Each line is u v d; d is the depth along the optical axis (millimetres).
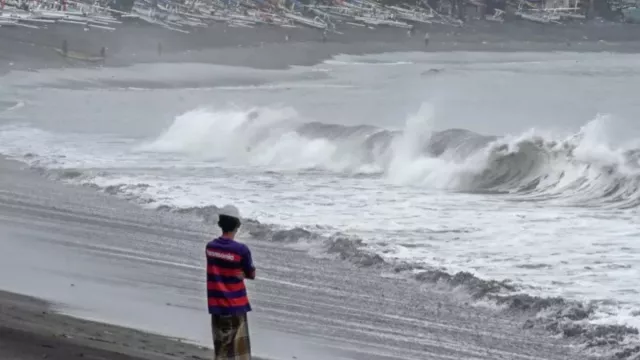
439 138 67688
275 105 133250
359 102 141875
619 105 139500
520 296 32500
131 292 34500
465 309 32438
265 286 35594
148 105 126188
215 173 66188
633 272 37188
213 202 53094
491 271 37438
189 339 28016
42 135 88312
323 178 64875
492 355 27797
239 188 59250
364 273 37500
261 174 66250
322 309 32500
